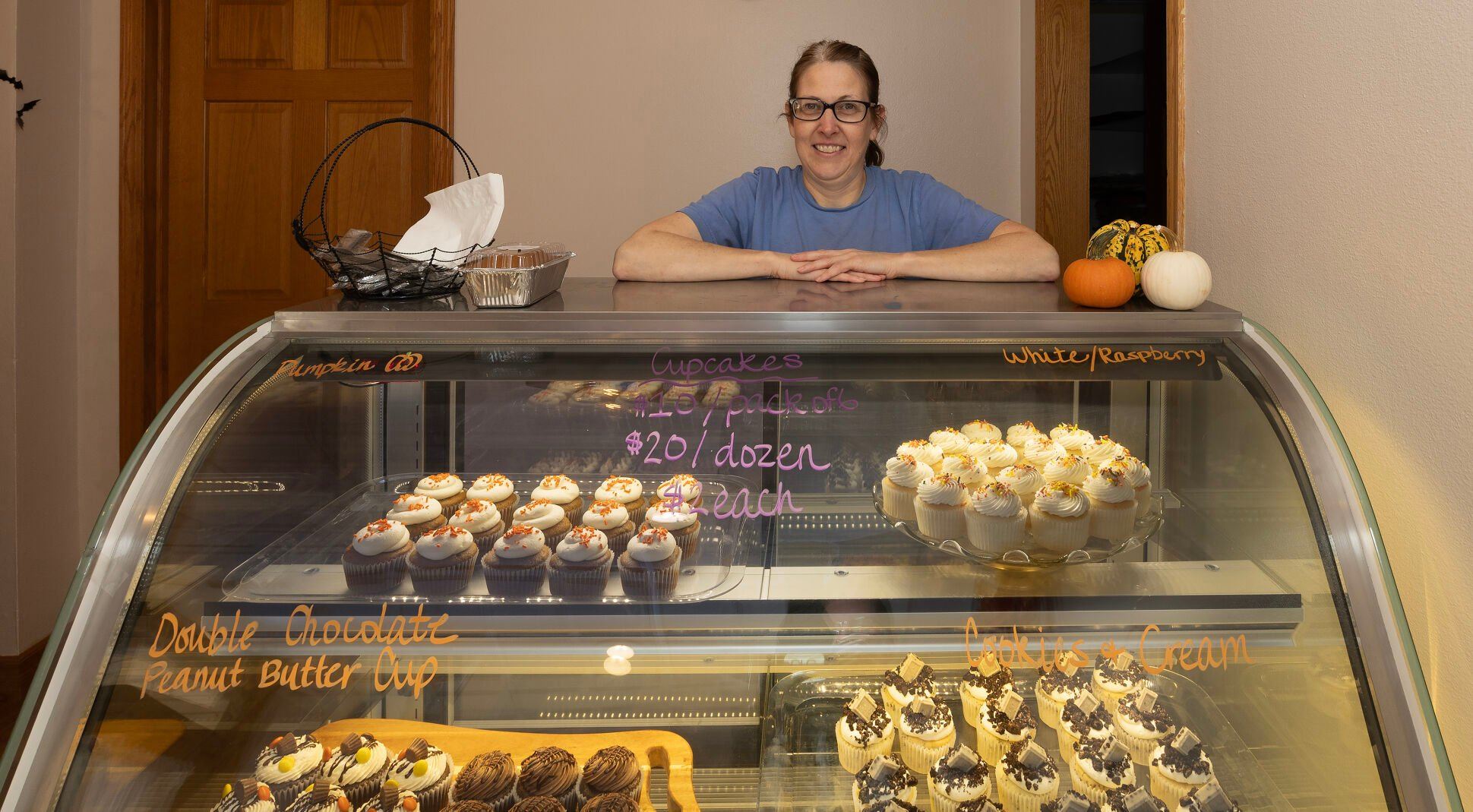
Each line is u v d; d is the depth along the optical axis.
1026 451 1.19
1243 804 1.09
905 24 3.27
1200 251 1.71
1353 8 1.27
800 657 1.12
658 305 1.29
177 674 1.03
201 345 3.40
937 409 1.19
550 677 1.17
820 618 1.11
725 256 1.73
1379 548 1.04
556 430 1.20
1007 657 1.11
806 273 1.71
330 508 1.14
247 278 3.38
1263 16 1.49
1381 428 1.24
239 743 1.05
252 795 1.02
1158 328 1.21
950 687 1.24
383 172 3.35
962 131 3.30
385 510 1.16
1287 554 1.09
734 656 1.12
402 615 1.12
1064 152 3.19
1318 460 1.09
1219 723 1.13
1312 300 1.38
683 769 1.20
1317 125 1.35
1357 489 1.06
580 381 1.19
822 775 1.21
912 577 1.13
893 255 1.72
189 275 3.38
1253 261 1.54
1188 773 1.12
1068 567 1.14
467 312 1.20
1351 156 1.28
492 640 1.12
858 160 2.15
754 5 3.26
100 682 0.99
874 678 1.25
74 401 3.11
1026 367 1.19
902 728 1.22
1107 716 1.20
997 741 1.20
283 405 1.14
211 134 3.34
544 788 1.14
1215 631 1.09
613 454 1.20
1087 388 1.19
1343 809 1.01
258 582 1.08
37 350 2.91
